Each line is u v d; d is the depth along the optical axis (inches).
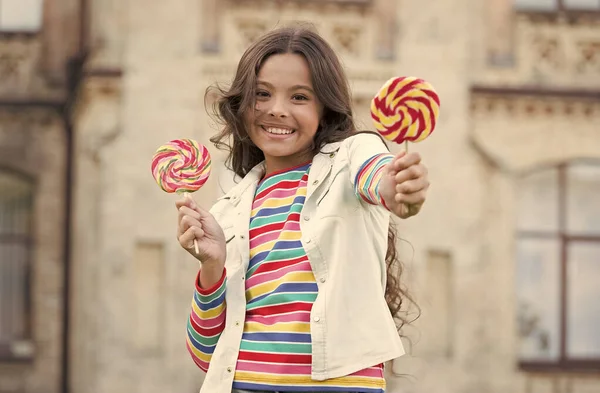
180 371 451.5
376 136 120.2
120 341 450.9
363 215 118.5
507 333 461.1
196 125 457.1
